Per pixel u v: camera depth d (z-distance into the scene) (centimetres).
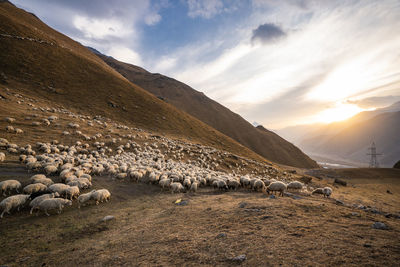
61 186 1320
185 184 1922
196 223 843
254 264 477
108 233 873
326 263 454
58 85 6322
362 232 629
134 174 1948
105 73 8481
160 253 597
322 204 1047
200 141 6981
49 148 2523
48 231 916
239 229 709
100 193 1333
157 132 6316
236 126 17438
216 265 493
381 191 3959
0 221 1002
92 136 3738
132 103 7562
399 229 664
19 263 652
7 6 10656
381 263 440
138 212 1180
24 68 6069
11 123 3244
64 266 609
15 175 1636
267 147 15412
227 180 2058
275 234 634
